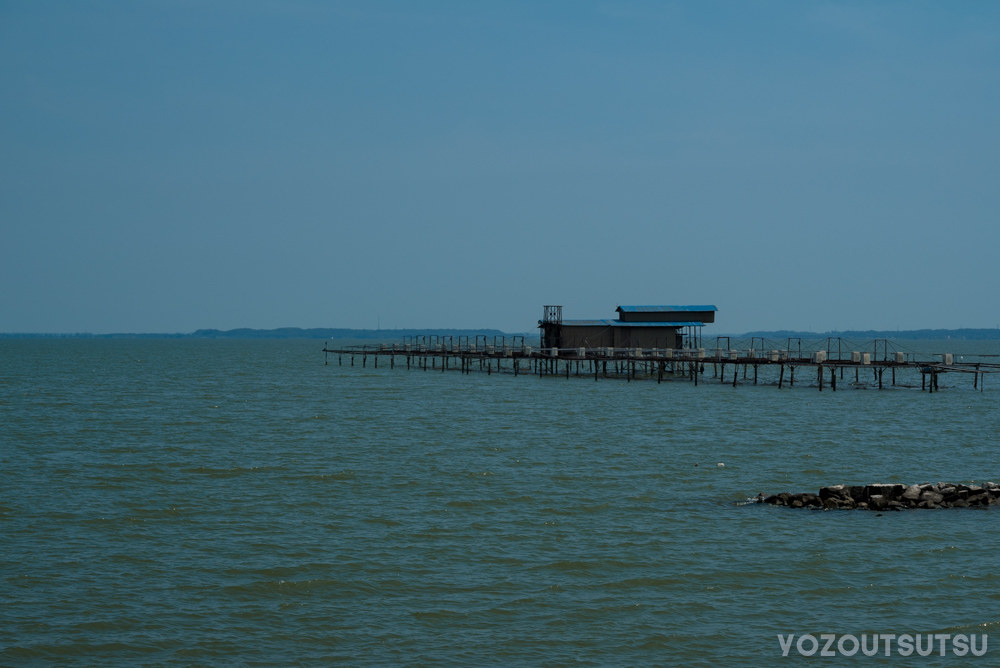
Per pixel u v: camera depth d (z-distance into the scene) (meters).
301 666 19.06
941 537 28.17
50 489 35.59
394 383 99.88
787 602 22.67
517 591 23.34
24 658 19.30
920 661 19.50
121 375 120.81
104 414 65.19
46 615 21.53
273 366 150.75
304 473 39.34
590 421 60.28
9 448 46.91
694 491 35.53
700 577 24.41
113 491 35.31
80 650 19.73
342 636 20.55
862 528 29.30
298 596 22.95
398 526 29.66
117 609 21.97
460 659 19.42
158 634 20.56
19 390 89.69
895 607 22.41
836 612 22.09
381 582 23.95
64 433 53.41
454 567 25.22
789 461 43.06
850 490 32.59
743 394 81.75
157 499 33.81
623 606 22.34
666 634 20.72
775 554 26.39
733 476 38.97
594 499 33.84
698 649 20.02
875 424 58.19
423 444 48.81
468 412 66.75
